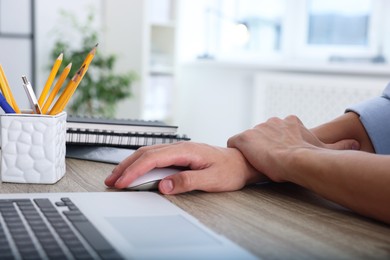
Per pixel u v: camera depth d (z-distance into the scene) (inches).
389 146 36.5
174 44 140.9
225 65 133.3
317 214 25.7
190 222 22.4
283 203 27.7
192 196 28.4
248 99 133.5
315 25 130.0
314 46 130.4
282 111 120.4
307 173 27.2
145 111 137.9
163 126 40.1
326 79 112.8
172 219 22.7
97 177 32.0
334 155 26.7
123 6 133.9
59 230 20.1
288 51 134.0
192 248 19.0
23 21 111.3
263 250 20.0
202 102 143.9
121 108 136.3
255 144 30.8
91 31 128.2
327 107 113.3
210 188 29.1
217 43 147.0
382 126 36.7
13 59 110.7
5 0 108.8
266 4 137.3
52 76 32.1
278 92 120.8
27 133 29.6
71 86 31.7
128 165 29.3
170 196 28.1
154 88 139.6
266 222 23.9
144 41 132.1
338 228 23.3
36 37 115.8
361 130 37.0
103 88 121.3
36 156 29.6
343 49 125.0
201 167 29.6
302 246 20.6
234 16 143.6
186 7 146.9
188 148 29.5
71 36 126.8
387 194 23.4
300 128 32.9
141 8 131.3
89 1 131.4
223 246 19.3
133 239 19.6
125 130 39.8
